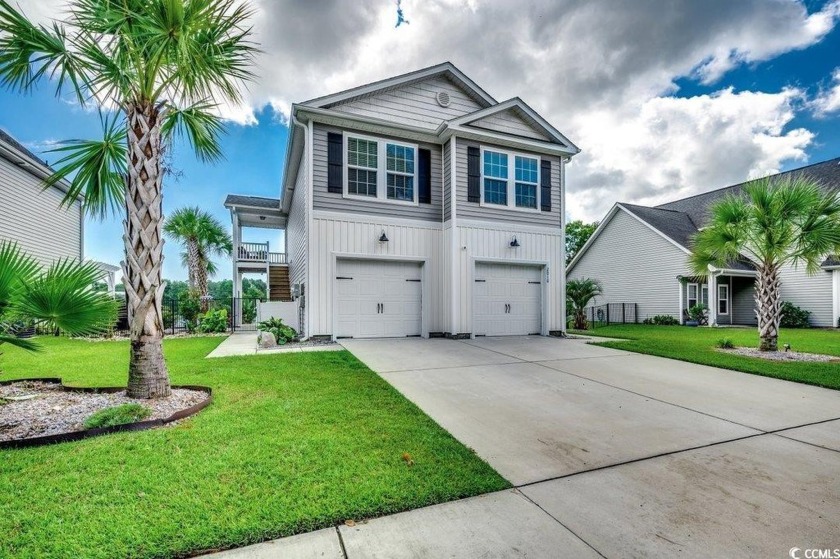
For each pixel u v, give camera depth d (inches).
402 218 387.9
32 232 479.2
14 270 137.7
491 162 413.7
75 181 177.8
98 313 146.6
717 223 323.6
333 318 356.2
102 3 139.3
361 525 79.1
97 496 86.1
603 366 251.6
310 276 350.6
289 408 149.6
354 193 372.8
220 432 123.6
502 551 71.9
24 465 100.1
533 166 432.1
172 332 488.1
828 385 200.2
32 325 148.7
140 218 156.1
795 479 102.3
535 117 428.8
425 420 141.6
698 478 102.4
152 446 113.0
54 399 159.5
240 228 691.4
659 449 121.4
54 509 81.2
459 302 388.5
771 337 307.3
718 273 646.5
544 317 428.8
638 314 764.0
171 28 137.7
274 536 74.7
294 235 527.2
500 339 385.1
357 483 94.3
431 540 74.9
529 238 423.5
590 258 884.0
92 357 269.7
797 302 643.5
